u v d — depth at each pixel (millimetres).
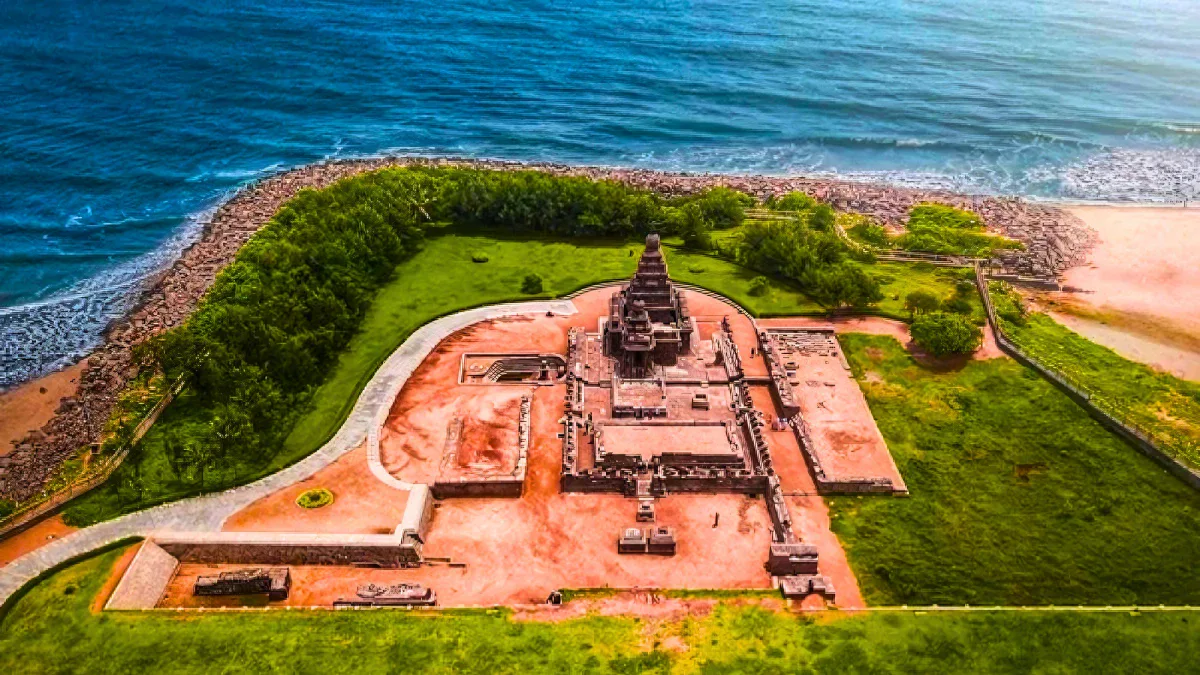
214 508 83812
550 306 124500
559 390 105500
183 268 144625
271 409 93500
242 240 152500
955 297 126375
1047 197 184125
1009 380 107188
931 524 84562
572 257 139625
